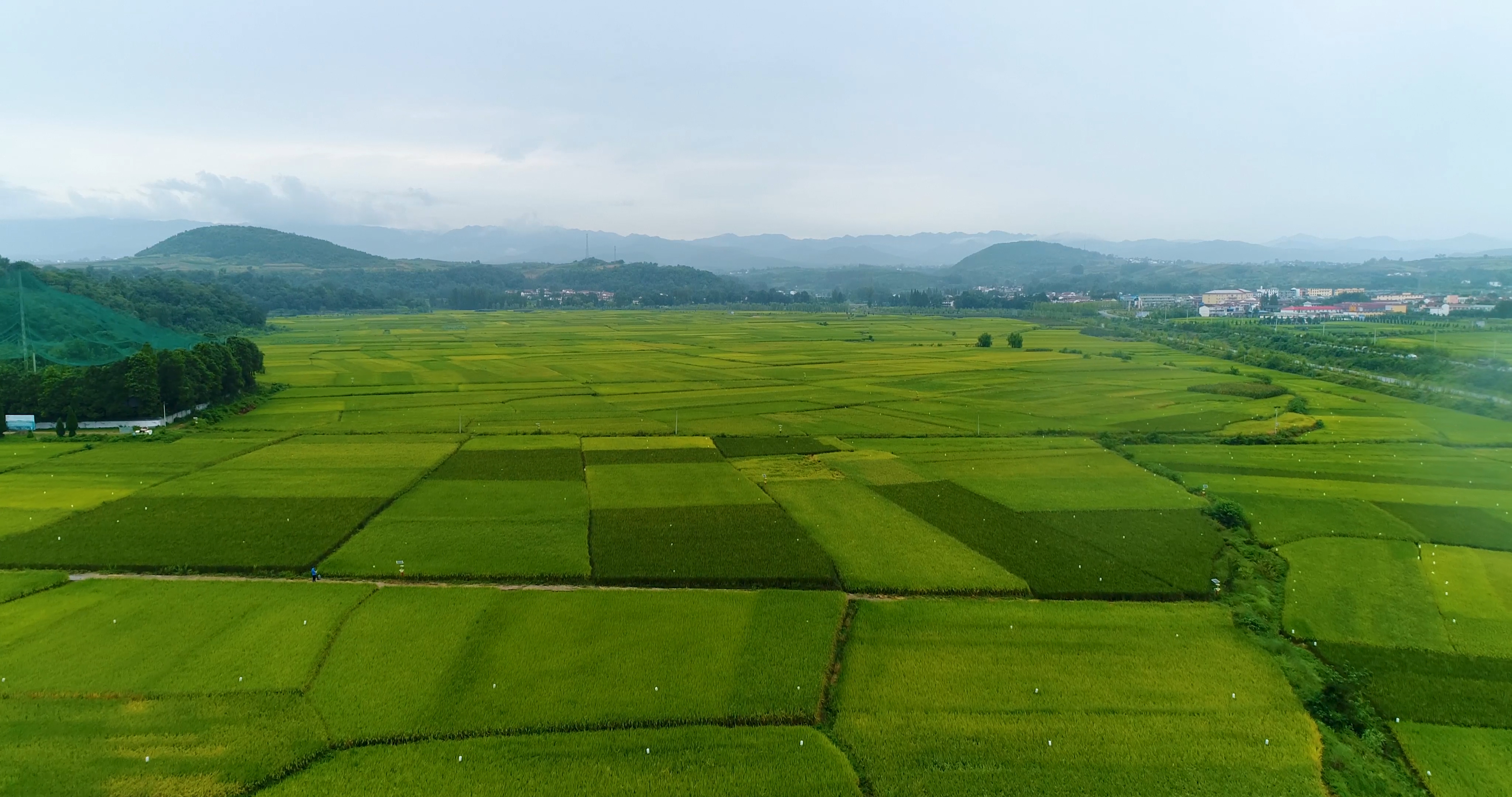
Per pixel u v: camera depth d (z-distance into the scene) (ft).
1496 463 266.98
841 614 150.20
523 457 269.23
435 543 184.03
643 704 118.73
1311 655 138.82
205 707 116.67
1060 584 165.07
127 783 100.68
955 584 164.25
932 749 110.11
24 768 102.78
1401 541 192.44
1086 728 114.93
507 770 104.53
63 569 168.04
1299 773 105.81
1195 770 106.01
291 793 100.17
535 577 165.48
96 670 126.11
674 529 194.39
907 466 262.06
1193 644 139.54
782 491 230.89
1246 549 187.62
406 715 115.44
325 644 135.44
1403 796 102.99
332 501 214.28
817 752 108.58
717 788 101.65
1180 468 261.65
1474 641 142.72
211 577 165.48
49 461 259.19
